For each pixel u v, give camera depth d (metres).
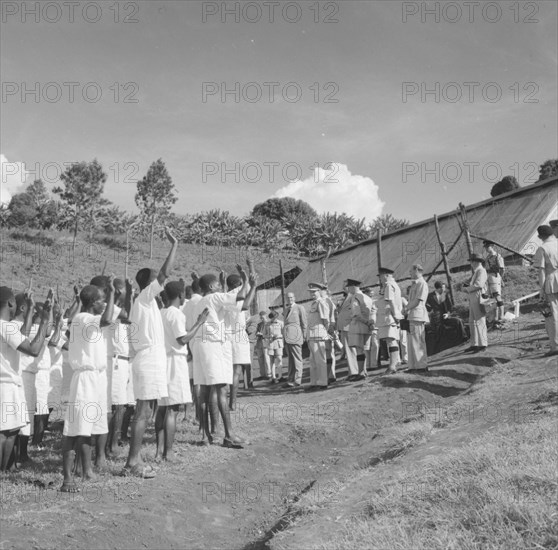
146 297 7.18
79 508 5.94
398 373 13.04
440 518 4.79
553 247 11.07
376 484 6.13
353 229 54.53
